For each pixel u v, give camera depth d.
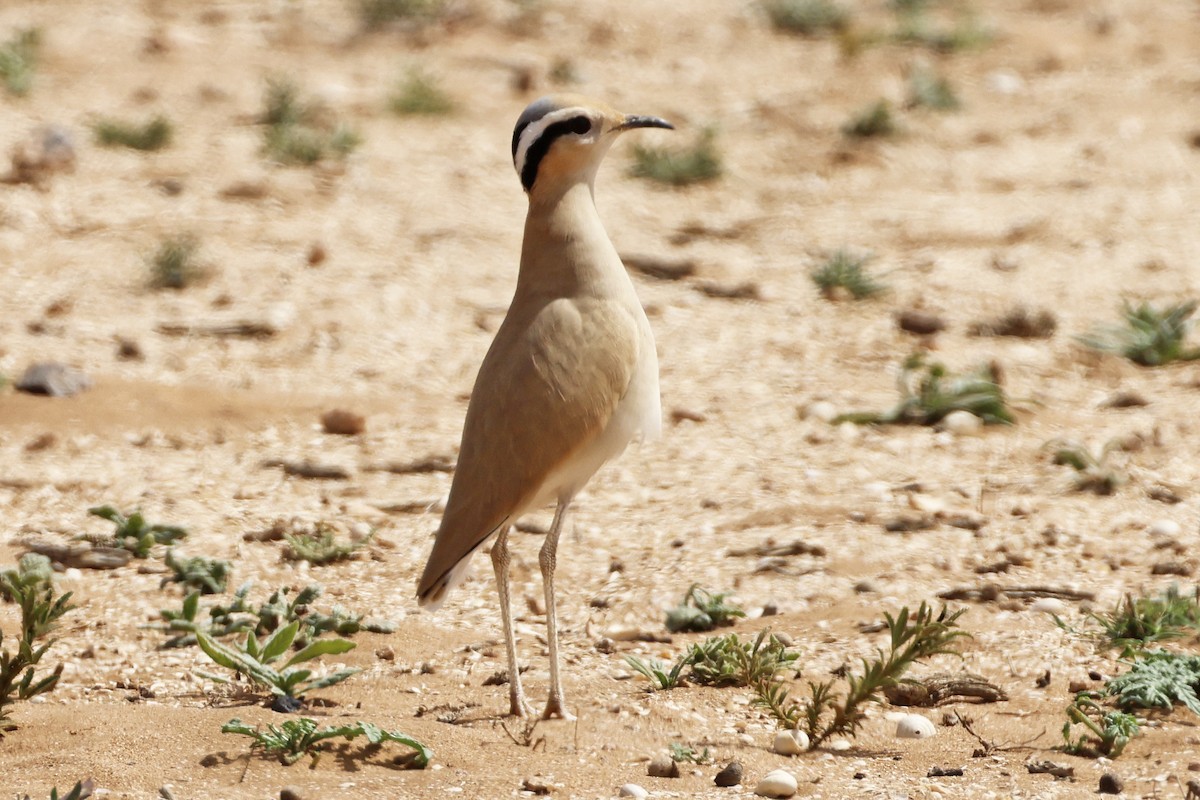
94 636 10.89
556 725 9.12
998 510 13.18
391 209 23.47
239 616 11.16
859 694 8.90
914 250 22.17
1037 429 15.54
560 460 9.04
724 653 9.99
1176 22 34.56
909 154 26.80
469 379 17.39
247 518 13.27
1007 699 9.70
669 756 8.70
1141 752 8.81
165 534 12.73
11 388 16.39
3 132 25.95
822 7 34.50
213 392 16.66
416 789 8.26
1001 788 8.29
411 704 9.60
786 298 20.28
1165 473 14.07
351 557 12.48
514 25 33.69
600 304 9.28
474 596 11.73
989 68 31.66
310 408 16.33
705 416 16.08
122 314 19.06
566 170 9.41
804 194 24.91
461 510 9.04
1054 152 26.73
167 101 28.44
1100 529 12.66
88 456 14.89
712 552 12.33
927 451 14.92
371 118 27.86
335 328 18.70
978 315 19.44
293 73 30.45
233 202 23.39
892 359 17.97
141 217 22.47
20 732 9.01
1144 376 17.41
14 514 13.35
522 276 9.52
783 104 29.41
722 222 23.62
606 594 11.62
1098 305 19.66
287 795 8.06
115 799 8.06
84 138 25.91
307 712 9.41
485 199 24.19
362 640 10.81
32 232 21.72
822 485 13.93
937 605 11.16
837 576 11.74
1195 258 21.31
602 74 31.02
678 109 29.14
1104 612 10.95
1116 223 22.95
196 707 9.61
